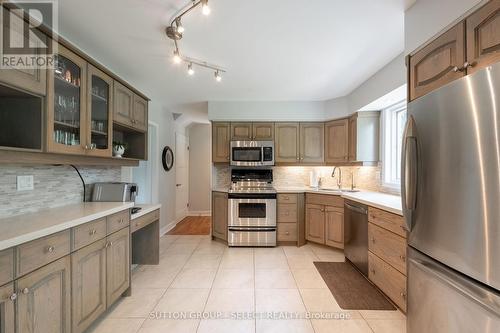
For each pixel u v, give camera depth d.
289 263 2.97
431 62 1.43
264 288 2.35
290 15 1.75
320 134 3.97
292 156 3.98
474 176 1.00
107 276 1.84
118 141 2.69
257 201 3.60
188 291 2.29
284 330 1.76
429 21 1.48
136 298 2.17
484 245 0.97
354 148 3.45
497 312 0.90
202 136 5.99
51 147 1.54
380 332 1.74
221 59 2.46
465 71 1.19
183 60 2.46
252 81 3.07
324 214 3.48
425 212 1.29
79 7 1.64
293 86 3.26
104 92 2.16
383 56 2.40
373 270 2.33
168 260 3.06
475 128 1.00
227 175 4.28
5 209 1.59
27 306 1.18
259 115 3.94
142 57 2.40
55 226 1.33
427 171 1.27
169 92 3.52
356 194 3.01
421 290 1.31
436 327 1.19
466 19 1.19
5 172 1.59
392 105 3.05
